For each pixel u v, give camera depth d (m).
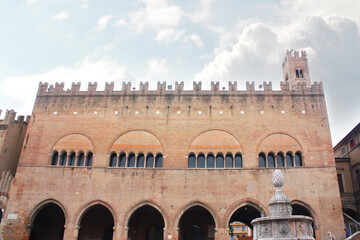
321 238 37.00
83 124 44.62
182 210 39.09
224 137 42.59
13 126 47.97
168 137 43.00
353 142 49.03
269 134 42.41
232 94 45.00
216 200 39.28
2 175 41.72
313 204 38.47
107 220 45.38
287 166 40.84
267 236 20.72
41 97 46.84
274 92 44.84
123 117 44.59
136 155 42.44
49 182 41.44
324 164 40.38
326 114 43.22
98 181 41.12
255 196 39.28
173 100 45.16
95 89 46.91
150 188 40.34
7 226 39.53
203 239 46.31
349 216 43.97
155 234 47.25
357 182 46.81
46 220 46.34
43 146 43.78
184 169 41.00
